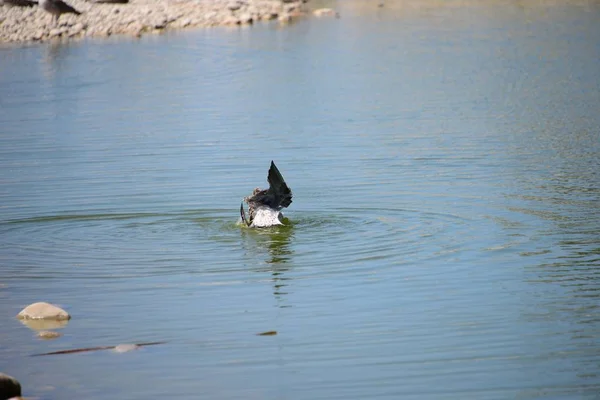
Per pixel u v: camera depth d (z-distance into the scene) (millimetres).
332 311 12523
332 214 17250
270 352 11219
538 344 11312
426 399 9953
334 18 52000
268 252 15086
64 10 47594
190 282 13781
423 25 47562
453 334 11664
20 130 26297
